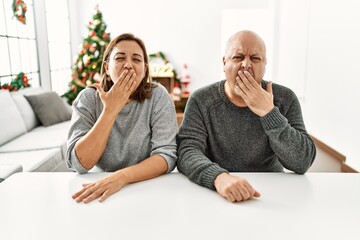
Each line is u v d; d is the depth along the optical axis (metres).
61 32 4.84
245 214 0.82
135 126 1.25
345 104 2.93
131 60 1.16
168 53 5.16
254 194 0.91
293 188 0.98
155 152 1.17
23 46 3.71
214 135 1.28
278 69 4.89
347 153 2.90
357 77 2.71
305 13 3.83
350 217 0.80
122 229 0.75
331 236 0.72
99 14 4.42
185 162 1.11
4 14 3.29
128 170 1.03
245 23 4.77
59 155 2.51
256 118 1.23
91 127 1.22
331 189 0.97
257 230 0.74
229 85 1.17
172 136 1.23
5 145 2.57
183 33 5.11
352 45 2.79
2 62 3.26
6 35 3.33
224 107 1.25
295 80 4.18
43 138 2.77
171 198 0.92
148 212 0.83
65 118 3.51
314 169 2.90
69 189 0.98
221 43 4.97
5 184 1.01
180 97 5.02
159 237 0.72
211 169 1.01
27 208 0.85
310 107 3.74
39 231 0.74
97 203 0.88
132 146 1.24
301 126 1.23
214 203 0.88
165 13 5.06
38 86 4.07
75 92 4.37
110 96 1.10
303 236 0.72
